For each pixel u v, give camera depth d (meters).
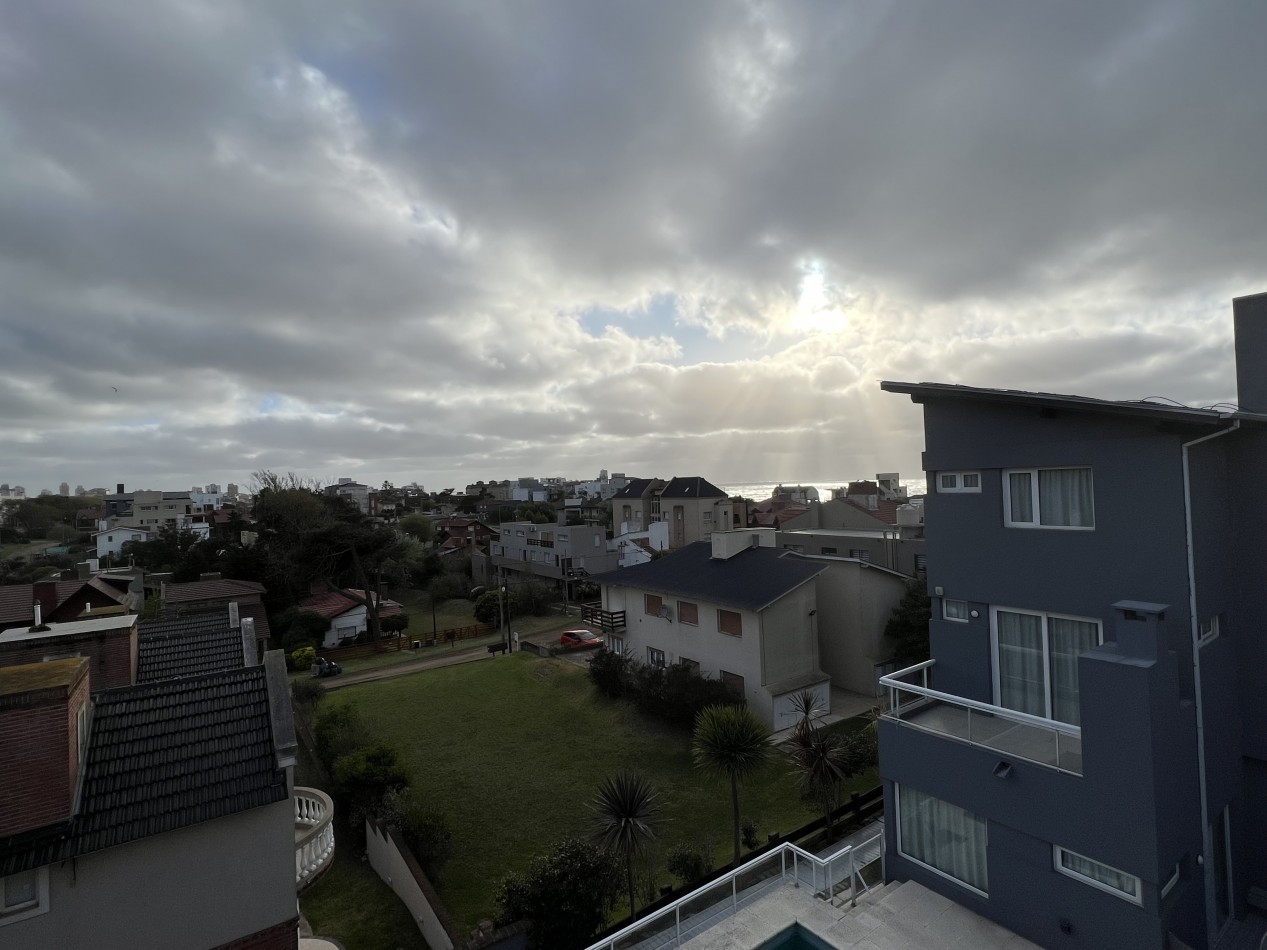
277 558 51.97
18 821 8.75
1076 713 9.72
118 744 10.62
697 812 19.44
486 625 50.72
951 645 11.31
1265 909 9.60
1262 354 9.84
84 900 9.06
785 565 29.41
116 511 123.94
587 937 12.80
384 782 19.34
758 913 9.88
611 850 13.90
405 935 14.27
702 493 73.12
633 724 26.67
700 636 28.97
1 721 8.74
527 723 27.77
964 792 9.40
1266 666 9.56
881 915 9.41
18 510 104.38
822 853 14.20
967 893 9.47
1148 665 7.50
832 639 29.73
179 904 9.70
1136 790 7.52
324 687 34.38
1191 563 8.55
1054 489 10.05
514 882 13.57
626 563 63.28
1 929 8.59
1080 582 9.51
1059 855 8.45
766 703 25.56
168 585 42.50
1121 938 7.70
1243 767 9.90
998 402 10.41
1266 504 9.55
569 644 40.50
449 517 108.88
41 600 26.89
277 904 10.43
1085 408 8.91
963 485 11.27
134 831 9.30
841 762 15.98
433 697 31.89
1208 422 8.09
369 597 48.56
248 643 16.78
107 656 14.04
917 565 33.97
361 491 175.00
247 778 10.45
